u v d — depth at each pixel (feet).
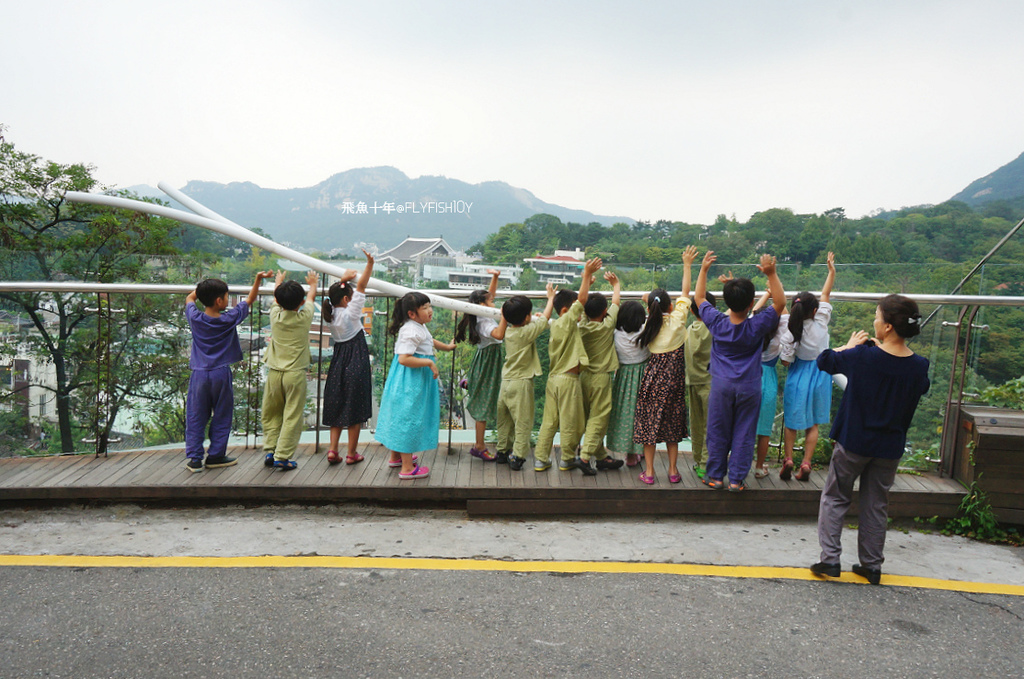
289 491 12.59
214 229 13.60
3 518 12.17
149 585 9.61
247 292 14.79
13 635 8.19
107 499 12.70
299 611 8.91
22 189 68.13
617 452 14.15
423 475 13.16
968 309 13.06
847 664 7.92
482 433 14.49
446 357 15.65
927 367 9.75
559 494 12.59
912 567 10.87
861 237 139.33
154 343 15.78
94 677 7.38
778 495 12.57
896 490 12.49
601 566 10.59
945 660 8.07
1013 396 13.32
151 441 16.20
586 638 8.36
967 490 12.39
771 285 11.60
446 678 7.47
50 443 15.03
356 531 11.89
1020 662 8.08
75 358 15.17
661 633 8.52
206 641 8.14
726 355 12.08
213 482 12.71
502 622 8.72
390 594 9.46
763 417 13.24
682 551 11.27
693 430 13.99
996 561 11.24
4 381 14.97
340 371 13.58
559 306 13.65
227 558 10.62
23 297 14.93
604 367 13.38
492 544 11.42
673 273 37.60
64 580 9.73
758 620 8.91
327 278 14.74
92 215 69.97
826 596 9.68
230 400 13.53
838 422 10.20
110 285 13.99
